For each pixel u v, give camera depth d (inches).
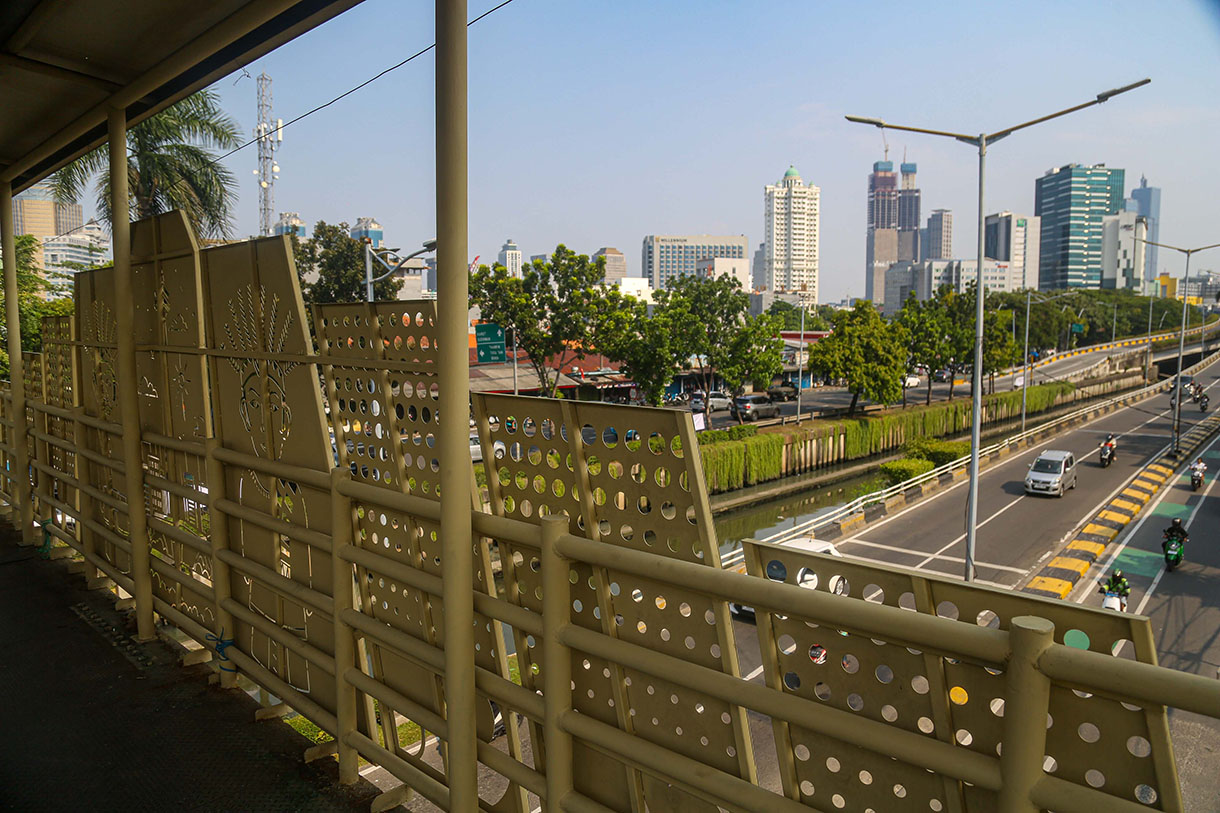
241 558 139.3
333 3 106.7
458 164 81.8
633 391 1456.7
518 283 1013.2
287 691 131.0
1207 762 288.4
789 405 1800.0
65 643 175.0
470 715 90.0
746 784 68.2
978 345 584.4
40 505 255.4
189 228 144.3
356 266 967.0
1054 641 50.2
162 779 119.1
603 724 79.7
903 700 59.4
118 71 149.8
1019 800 51.1
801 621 64.9
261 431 130.9
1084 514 816.9
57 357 232.8
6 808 112.2
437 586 92.9
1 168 230.4
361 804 112.1
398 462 102.0
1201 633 483.8
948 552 700.0
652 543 74.4
